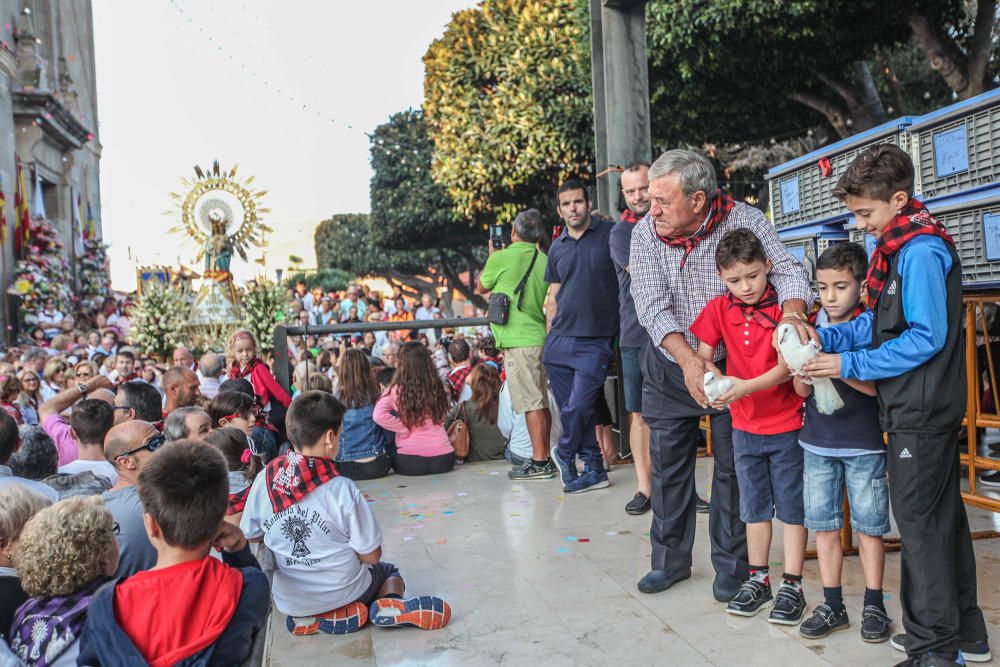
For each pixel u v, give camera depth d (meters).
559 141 18.45
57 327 15.76
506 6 20.67
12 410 6.95
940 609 2.35
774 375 2.72
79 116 22.27
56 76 20.77
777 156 19.31
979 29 12.04
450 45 21.22
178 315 12.27
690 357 2.93
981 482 4.64
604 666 2.67
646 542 3.98
